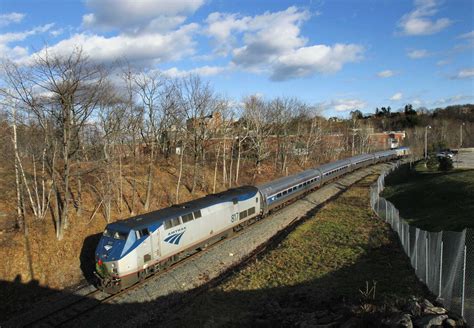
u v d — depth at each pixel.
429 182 41.72
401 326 11.18
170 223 22.36
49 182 29.66
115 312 17.78
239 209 29.69
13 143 24.83
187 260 23.91
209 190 42.41
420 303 13.02
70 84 21.62
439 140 97.75
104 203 27.73
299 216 35.53
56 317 17.45
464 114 148.00
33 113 24.05
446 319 11.56
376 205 35.81
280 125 61.56
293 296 17.31
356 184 52.31
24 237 22.06
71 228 25.00
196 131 41.69
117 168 34.84
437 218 28.00
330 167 53.38
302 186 42.97
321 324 13.44
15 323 17.08
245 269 22.20
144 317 17.44
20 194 24.28
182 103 42.03
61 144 26.20
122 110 37.03
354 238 25.92
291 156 64.56
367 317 12.76
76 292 20.03
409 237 20.59
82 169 32.47
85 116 23.55
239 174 51.75
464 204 29.41
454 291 13.12
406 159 83.56
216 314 16.59
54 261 22.09
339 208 36.62
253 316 15.99
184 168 45.22
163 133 48.09
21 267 20.48
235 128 53.03
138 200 33.28
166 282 20.75
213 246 26.70
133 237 19.94
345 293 16.56
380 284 16.95
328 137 79.56
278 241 27.78
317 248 24.61
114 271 19.28
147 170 40.09
